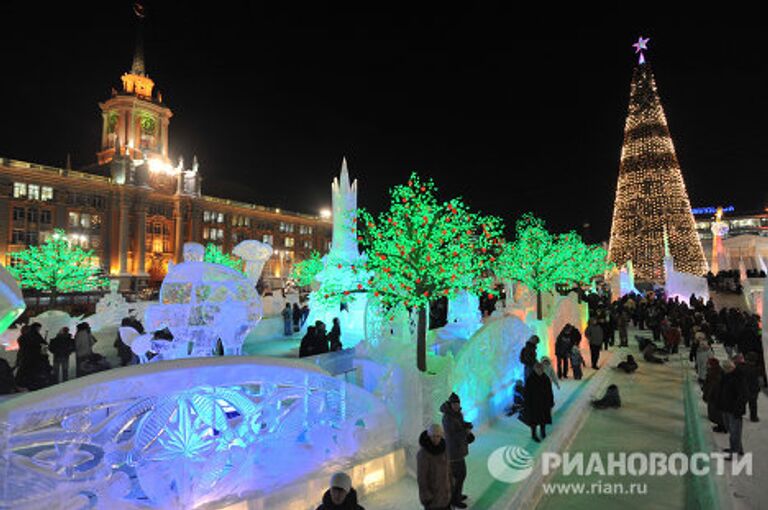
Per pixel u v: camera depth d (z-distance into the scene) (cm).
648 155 3669
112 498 434
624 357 1783
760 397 1121
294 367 586
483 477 682
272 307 2533
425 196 906
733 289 3061
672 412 1073
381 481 644
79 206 6256
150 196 7125
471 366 905
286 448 570
